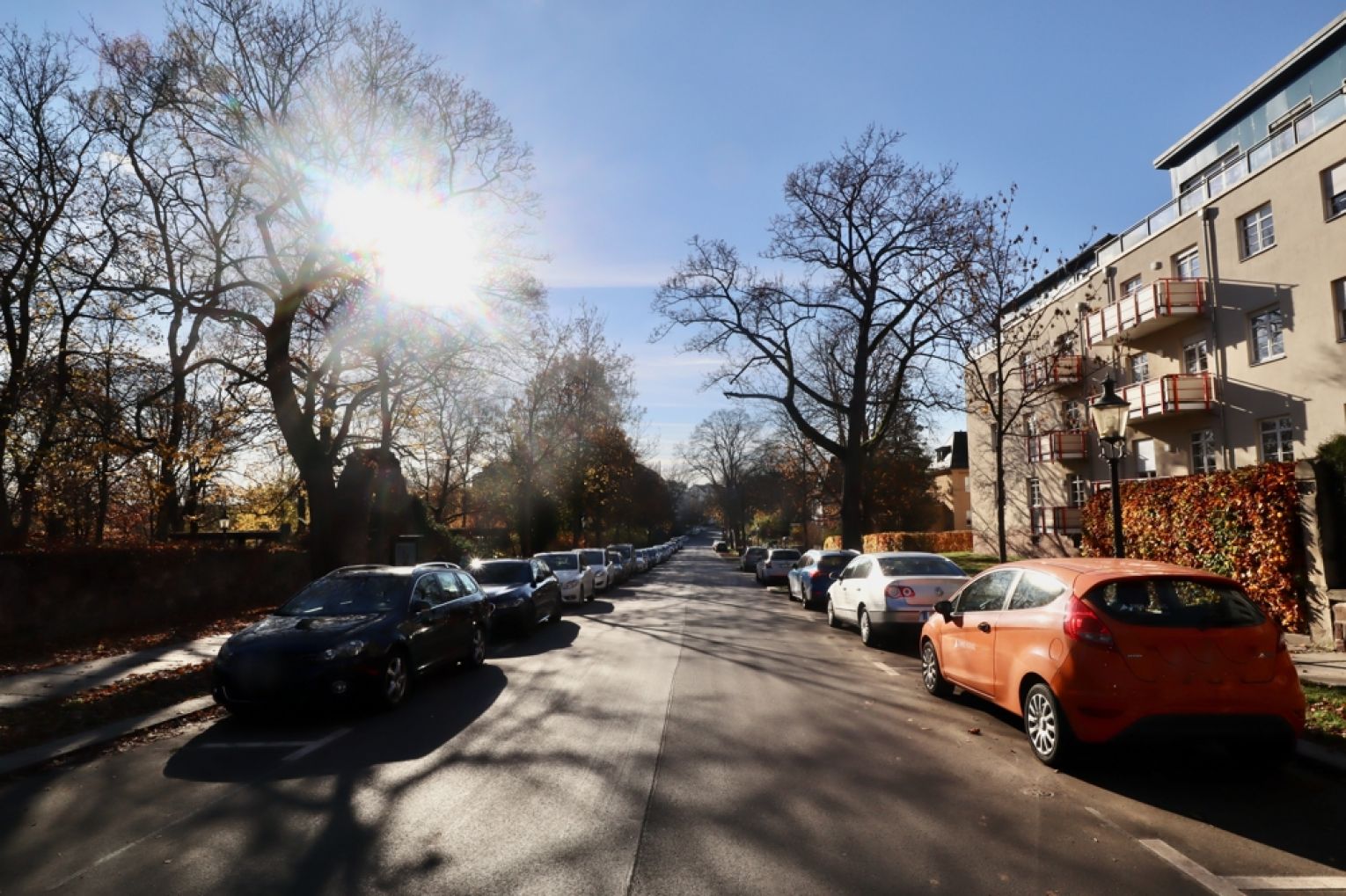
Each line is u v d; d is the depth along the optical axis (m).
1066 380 30.02
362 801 5.77
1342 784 6.14
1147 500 15.80
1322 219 20.17
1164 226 25.88
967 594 8.73
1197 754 6.95
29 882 4.44
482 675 11.19
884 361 38.44
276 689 8.32
